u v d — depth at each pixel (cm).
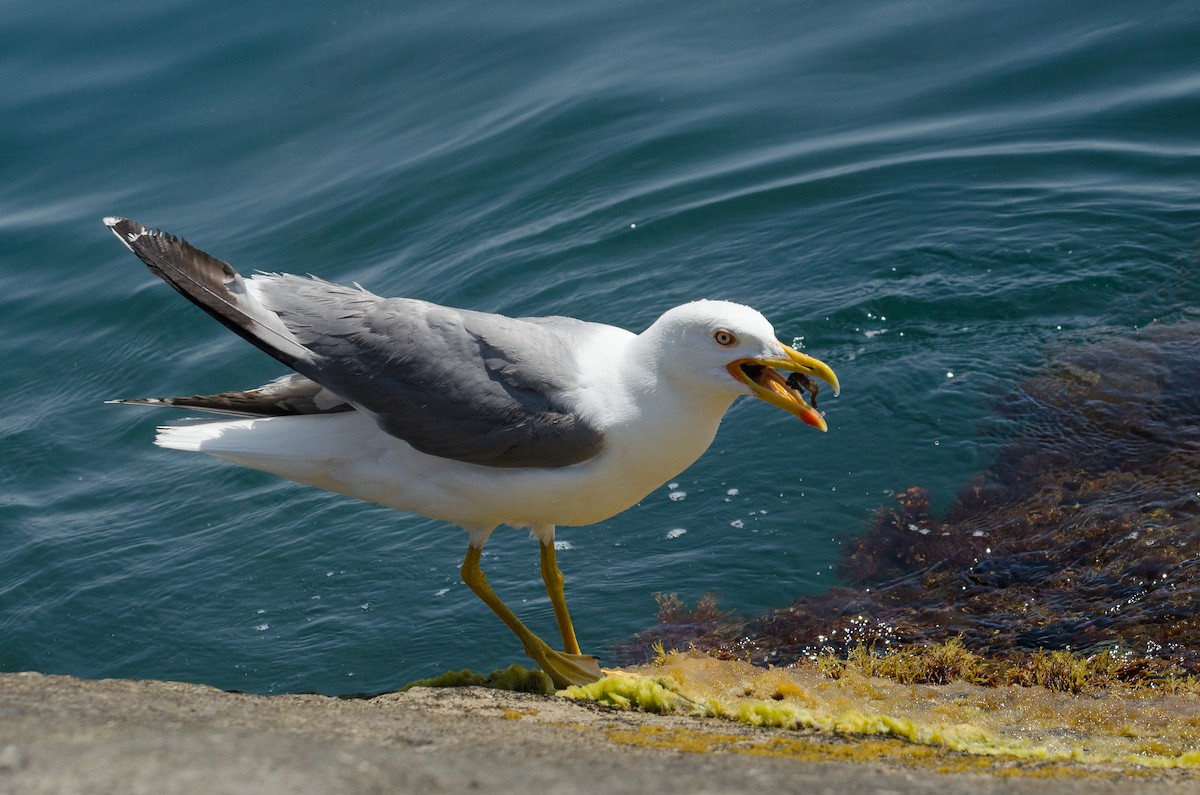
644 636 878
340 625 932
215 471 1152
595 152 1478
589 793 397
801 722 619
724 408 739
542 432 717
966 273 1235
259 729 463
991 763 512
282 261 1402
